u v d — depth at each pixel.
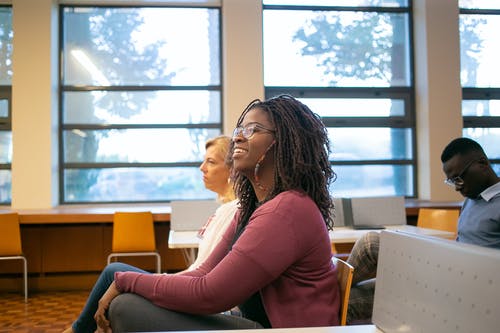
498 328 0.47
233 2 4.92
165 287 0.85
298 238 0.87
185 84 5.26
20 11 4.73
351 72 5.38
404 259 0.67
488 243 1.67
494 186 1.70
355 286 1.24
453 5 5.08
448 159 1.75
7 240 3.75
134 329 0.84
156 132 5.20
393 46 5.43
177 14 5.29
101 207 4.86
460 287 0.53
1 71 5.01
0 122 4.97
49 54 4.77
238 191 1.14
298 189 0.95
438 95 5.07
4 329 2.93
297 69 5.33
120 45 5.20
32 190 4.71
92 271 4.40
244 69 4.92
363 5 5.41
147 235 3.92
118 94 5.17
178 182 5.21
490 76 5.43
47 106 4.75
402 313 0.66
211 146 1.98
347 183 5.32
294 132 0.97
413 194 5.34
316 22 5.37
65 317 3.26
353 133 5.34
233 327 0.86
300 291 0.90
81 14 5.17
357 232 2.92
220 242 1.17
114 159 5.14
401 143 5.39
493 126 5.40
